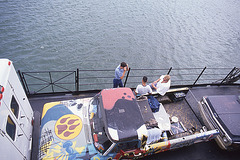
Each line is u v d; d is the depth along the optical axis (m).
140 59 22.83
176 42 27.94
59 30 25.30
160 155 5.52
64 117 4.76
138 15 34.81
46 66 19.09
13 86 4.04
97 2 37.44
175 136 5.43
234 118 5.41
